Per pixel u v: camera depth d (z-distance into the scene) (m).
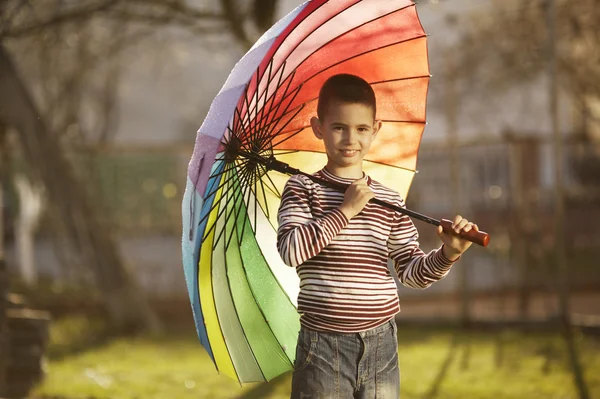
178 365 8.52
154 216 17.19
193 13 10.25
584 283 13.16
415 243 3.66
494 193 14.27
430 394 6.95
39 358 7.05
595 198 15.70
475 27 14.27
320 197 3.49
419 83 4.02
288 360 3.90
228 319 3.75
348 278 3.36
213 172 3.58
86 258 10.81
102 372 8.02
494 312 11.59
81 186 10.74
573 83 14.44
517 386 7.20
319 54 3.81
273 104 3.79
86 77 14.56
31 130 10.40
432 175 14.89
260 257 3.83
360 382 3.39
